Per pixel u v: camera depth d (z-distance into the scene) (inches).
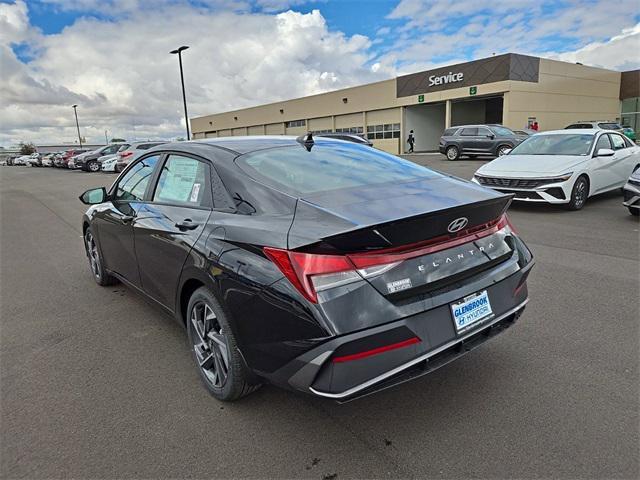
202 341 115.0
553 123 1272.1
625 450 89.0
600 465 85.4
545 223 297.7
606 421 97.7
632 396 106.1
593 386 110.7
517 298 109.0
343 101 1560.0
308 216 91.7
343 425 100.8
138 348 141.6
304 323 82.0
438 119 1462.8
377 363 83.0
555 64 1248.2
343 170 119.0
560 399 106.1
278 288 85.6
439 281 91.7
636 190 289.1
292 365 85.1
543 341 134.1
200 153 125.6
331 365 81.0
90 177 1010.1
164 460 91.5
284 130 1855.3
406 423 100.5
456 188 110.6
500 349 130.3
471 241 100.0
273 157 119.8
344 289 81.9
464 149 885.8
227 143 129.7
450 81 1239.5
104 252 180.5
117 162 1055.0
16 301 188.1
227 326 101.4
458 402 107.0
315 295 81.4
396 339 84.3
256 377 98.3
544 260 215.0
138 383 121.0
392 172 122.4
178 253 115.8
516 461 87.4
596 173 345.1
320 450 93.1
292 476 86.4
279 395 113.5
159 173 142.6
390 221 81.8
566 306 159.0
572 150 354.6
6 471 89.1
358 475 85.9
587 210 338.3
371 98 1466.5
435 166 766.5
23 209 513.0
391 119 1427.2
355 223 83.7
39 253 280.7
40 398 114.9
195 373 125.7
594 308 156.6
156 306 143.8
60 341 147.9
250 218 100.1
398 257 87.0
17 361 135.1
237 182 109.3
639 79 1501.0
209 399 112.6
